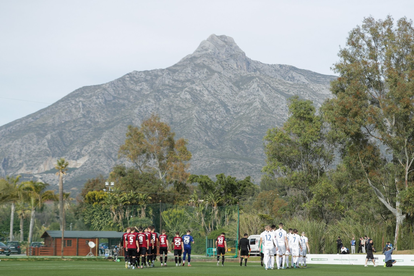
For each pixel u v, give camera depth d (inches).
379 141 3085.6
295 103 4003.4
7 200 2869.1
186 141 5497.1
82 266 1529.3
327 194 3499.0
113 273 1101.7
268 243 1389.0
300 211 3991.1
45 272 1133.1
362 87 2955.2
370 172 3078.2
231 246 2456.9
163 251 1576.0
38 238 4589.1
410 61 2915.8
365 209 3339.1
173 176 5270.7
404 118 2876.5
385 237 2795.3
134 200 4163.4
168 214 2696.9
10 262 1907.0
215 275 1057.5
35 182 4173.2
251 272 1206.9
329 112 3088.1
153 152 5378.9
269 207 5885.8
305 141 3818.9
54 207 4050.2
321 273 1195.9
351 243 2706.7
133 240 1393.9
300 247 1540.4
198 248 2596.0
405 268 1593.3
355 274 1171.9
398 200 2915.8
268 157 4082.2
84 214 4178.2
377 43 3112.7
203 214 2719.0
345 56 3129.9
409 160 3026.6
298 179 3873.0
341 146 3823.8
